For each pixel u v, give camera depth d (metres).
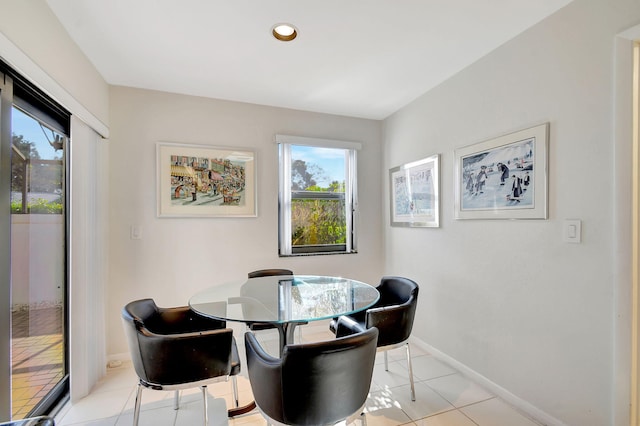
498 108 2.08
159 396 2.06
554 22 1.73
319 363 1.15
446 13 1.73
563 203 1.68
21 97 1.56
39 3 1.53
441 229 2.60
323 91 2.76
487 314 2.16
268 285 2.29
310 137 3.20
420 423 1.77
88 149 2.14
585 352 1.59
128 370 2.41
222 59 2.21
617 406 1.46
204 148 2.82
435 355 2.65
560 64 1.70
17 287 1.60
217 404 1.98
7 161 1.40
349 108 3.17
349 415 1.27
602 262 1.52
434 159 2.66
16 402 1.60
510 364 1.98
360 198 3.42
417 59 2.23
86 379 2.05
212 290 2.15
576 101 1.62
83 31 1.84
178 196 2.73
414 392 2.07
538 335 1.82
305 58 2.21
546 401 1.77
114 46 2.01
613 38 1.47
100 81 2.38
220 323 1.98
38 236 1.78
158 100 2.70
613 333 1.47
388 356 2.66
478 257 2.23
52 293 1.92
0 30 1.25
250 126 3.00
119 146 2.58
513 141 1.96
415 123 2.94
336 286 2.25
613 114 1.47
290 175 3.14
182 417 1.84
